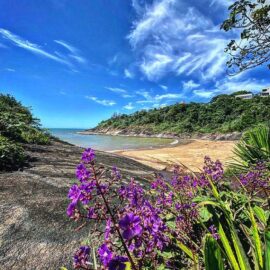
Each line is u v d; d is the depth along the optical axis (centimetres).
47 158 739
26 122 1353
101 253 136
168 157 1612
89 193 148
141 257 169
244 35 469
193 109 7338
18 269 277
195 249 212
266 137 595
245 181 320
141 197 183
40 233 330
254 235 173
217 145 2819
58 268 286
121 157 1155
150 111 9600
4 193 423
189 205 225
